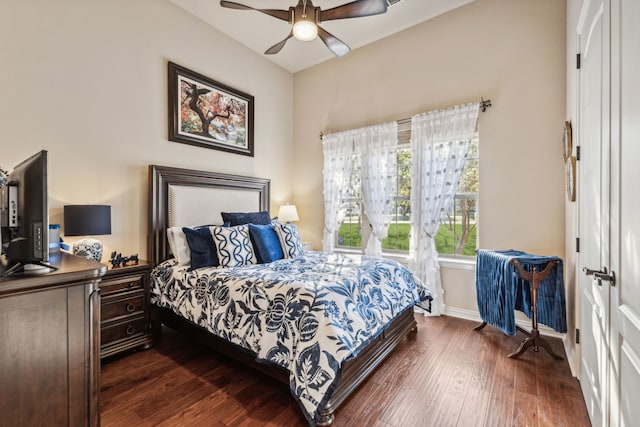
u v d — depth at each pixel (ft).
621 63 3.79
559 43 8.85
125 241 9.15
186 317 7.75
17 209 4.12
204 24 11.30
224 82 12.03
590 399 5.32
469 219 10.64
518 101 9.45
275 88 14.40
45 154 3.93
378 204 12.10
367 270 7.80
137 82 9.39
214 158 11.70
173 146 10.37
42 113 7.52
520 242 9.40
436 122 10.65
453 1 10.21
